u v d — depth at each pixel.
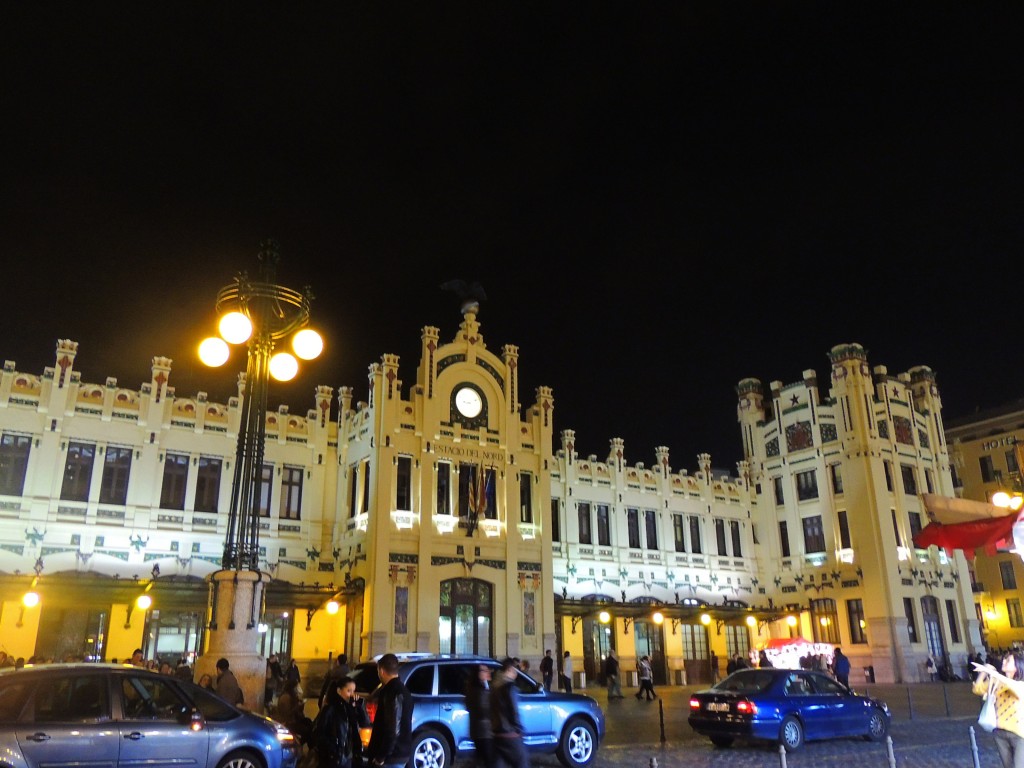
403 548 33.91
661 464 46.25
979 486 65.62
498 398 38.97
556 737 15.85
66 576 28.17
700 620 43.41
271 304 21.22
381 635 32.22
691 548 46.09
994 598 61.97
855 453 45.31
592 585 41.38
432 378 36.91
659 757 17.33
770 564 48.41
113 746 10.88
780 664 35.38
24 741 10.32
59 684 11.02
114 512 31.42
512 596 36.16
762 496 49.88
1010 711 11.15
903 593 43.09
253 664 18.33
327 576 35.62
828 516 45.94
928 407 50.12
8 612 28.31
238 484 19.78
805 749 18.52
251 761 12.05
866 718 19.64
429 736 14.42
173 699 11.81
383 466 34.16
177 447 33.44
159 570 31.62
